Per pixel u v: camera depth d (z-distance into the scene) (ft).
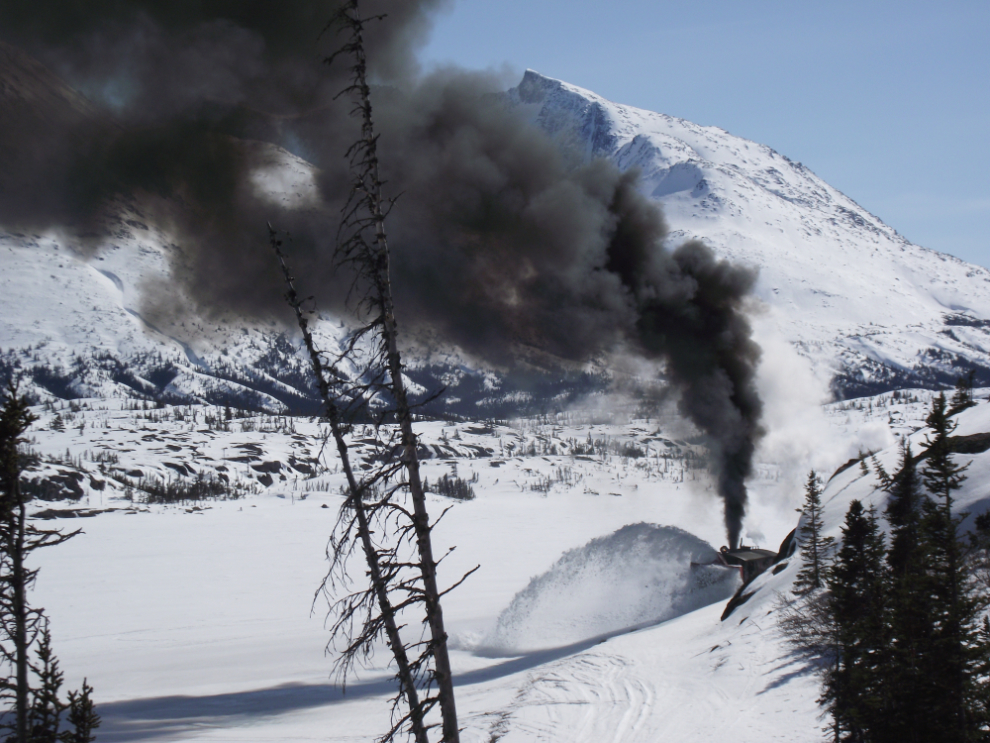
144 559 365.40
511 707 94.89
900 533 66.28
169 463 643.86
